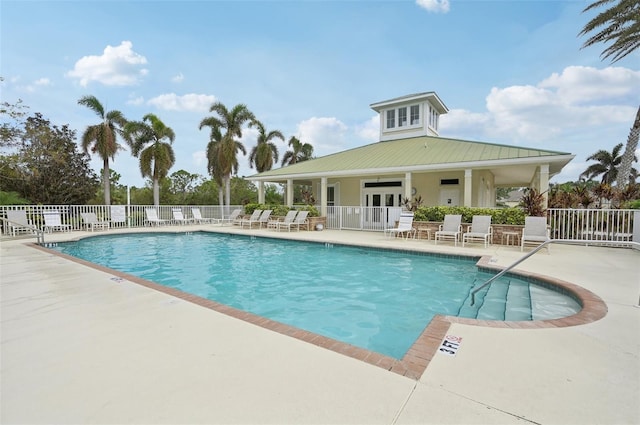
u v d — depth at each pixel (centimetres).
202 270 815
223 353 289
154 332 338
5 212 1320
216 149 2573
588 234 1069
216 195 3131
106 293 483
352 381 243
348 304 554
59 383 240
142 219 1764
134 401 217
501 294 590
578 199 1365
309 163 1988
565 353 290
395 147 1845
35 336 328
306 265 865
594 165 3612
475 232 1043
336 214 1653
